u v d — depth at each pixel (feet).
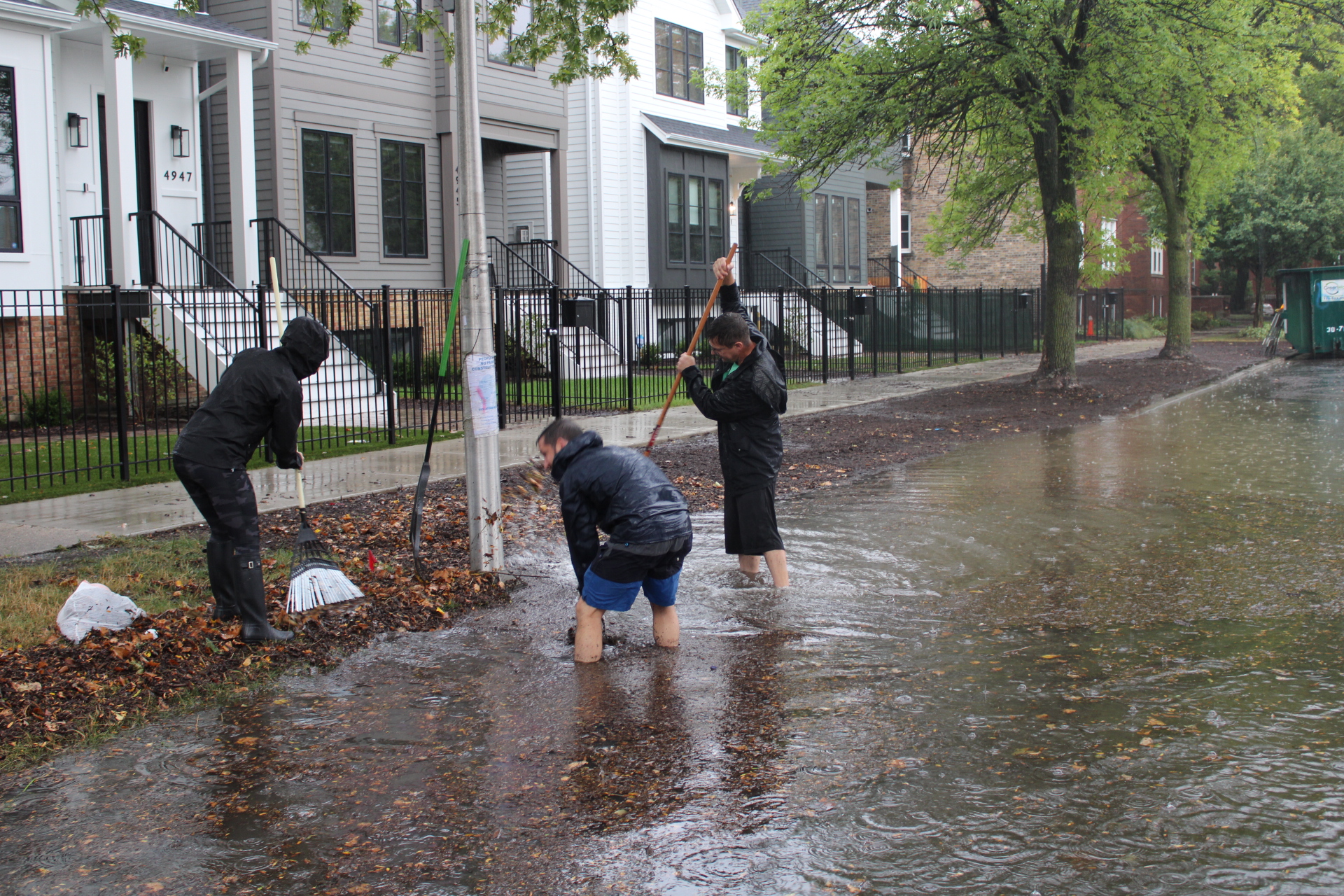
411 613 19.62
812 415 52.95
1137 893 10.05
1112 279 139.33
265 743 14.15
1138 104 57.26
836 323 93.56
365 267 63.77
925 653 17.33
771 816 11.81
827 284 97.66
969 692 15.52
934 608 19.88
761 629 18.78
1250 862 10.58
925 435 45.78
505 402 46.91
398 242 66.08
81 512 28.48
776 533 21.40
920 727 14.21
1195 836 11.12
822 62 60.34
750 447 21.03
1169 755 13.12
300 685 16.34
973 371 81.76
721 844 11.21
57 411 46.26
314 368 18.71
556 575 23.04
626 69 39.34
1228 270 164.55
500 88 71.10
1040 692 15.44
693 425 47.32
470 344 21.98
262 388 17.81
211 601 20.08
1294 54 72.64
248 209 52.75
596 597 16.92
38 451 32.48
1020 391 64.28
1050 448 41.52
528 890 10.38
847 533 26.48
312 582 19.36
